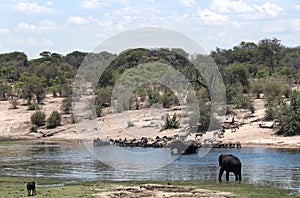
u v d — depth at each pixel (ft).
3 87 480.64
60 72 533.96
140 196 126.72
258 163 199.62
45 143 319.88
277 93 382.83
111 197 124.47
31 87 448.65
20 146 299.58
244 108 343.26
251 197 124.77
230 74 402.93
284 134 288.51
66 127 370.32
